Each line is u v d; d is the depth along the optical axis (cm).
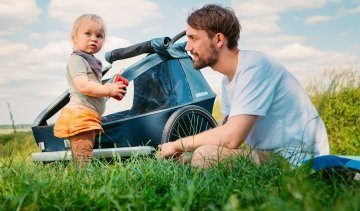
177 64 484
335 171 244
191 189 201
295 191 199
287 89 301
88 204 210
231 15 305
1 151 313
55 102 484
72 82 409
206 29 304
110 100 459
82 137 398
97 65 420
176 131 438
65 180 254
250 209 184
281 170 262
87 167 296
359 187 229
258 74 292
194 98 480
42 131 463
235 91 296
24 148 444
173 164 289
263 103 290
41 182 233
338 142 648
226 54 308
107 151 415
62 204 214
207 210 205
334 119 689
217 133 293
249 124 289
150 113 438
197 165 282
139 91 469
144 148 404
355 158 271
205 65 313
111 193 219
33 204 198
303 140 298
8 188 246
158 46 463
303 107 304
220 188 236
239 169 271
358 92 745
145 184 255
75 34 417
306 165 249
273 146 301
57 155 436
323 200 205
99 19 422
